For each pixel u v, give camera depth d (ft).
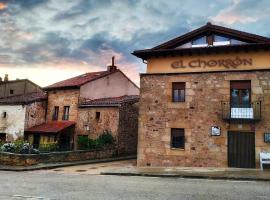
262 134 54.13
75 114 91.97
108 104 85.40
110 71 103.60
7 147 66.90
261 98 54.80
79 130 90.27
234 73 57.11
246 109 55.31
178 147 59.98
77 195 31.76
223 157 56.24
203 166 57.21
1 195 31.76
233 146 56.08
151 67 63.72
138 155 62.08
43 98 99.19
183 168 56.03
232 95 57.26
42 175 50.57
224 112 56.75
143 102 62.95
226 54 58.39
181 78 60.70
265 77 55.01
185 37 61.00
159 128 61.26
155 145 61.11
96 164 68.64
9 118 97.40
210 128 57.52
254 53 56.75
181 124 59.67
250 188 35.76
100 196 31.17
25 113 94.43
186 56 61.16
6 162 63.67
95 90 96.63
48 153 66.33
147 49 62.18
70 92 94.17
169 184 39.19
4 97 111.75
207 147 57.36
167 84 61.77
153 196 31.01
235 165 55.67
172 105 60.85
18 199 29.76
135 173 50.03
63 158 69.46
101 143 80.02
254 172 49.01
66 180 43.78
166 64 62.59
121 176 49.11
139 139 62.39
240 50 57.06
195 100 59.21
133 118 88.94
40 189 35.58
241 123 55.77
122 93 106.73
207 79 58.85
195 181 42.19
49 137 89.56
